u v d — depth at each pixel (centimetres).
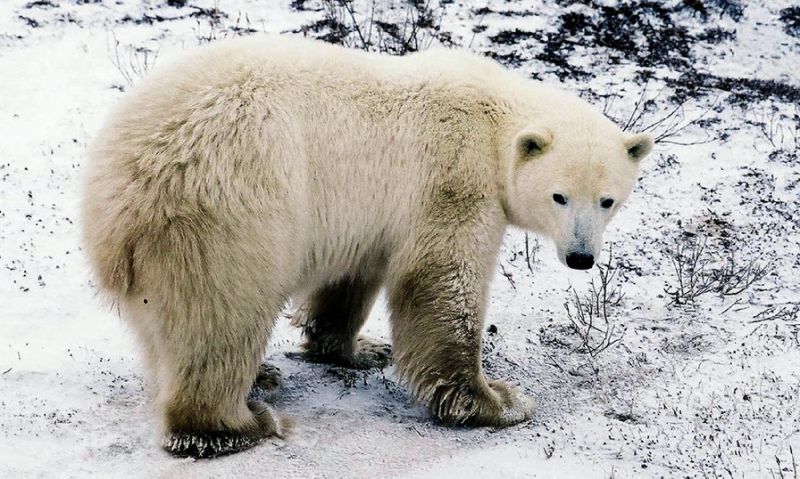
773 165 1739
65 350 1073
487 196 989
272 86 890
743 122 1912
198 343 836
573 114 1010
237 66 889
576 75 2052
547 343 1188
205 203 818
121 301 860
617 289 1343
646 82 2059
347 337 1108
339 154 925
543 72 2044
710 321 1252
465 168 978
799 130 1892
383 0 2330
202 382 852
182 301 820
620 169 972
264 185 848
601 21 2355
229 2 2247
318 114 914
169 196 811
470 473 866
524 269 1395
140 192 811
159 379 885
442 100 993
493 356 1150
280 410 988
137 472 836
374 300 1090
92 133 1641
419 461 895
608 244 1471
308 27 2127
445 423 988
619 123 1856
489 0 2395
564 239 948
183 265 810
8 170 1498
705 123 1894
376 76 974
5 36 1948
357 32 2122
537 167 966
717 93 2041
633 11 2408
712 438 944
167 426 867
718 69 2189
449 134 982
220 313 831
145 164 817
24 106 1705
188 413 860
